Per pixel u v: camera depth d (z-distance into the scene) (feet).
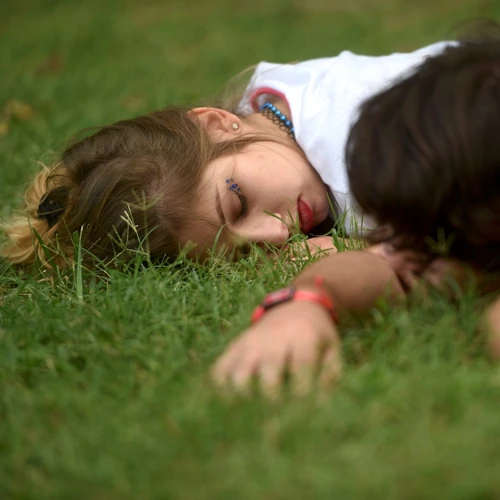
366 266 6.56
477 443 4.85
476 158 6.20
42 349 6.66
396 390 5.41
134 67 19.43
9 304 7.98
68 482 4.96
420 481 4.62
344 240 8.54
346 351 6.16
